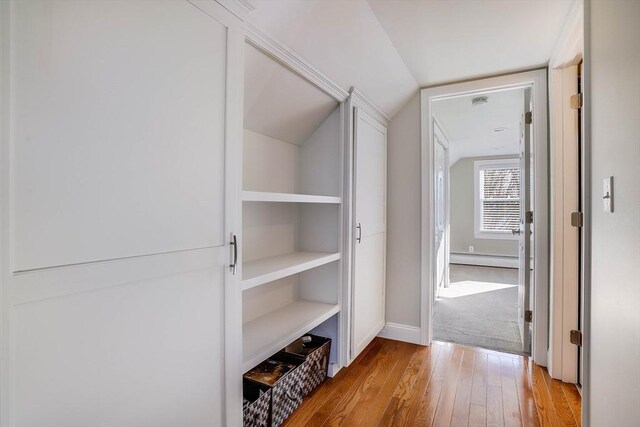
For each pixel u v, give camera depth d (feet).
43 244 2.47
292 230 7.64
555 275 7.23
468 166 22.31
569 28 5.87
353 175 7.45
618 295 3.52
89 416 2.80
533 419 5.87
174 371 3.52
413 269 9.37
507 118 12.69
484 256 21.66
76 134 2.65
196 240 3.73
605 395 3.90
